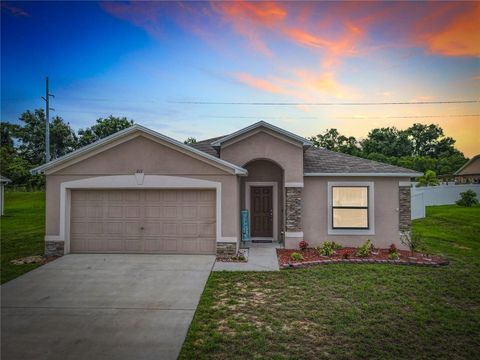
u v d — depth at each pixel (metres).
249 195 13.55
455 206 28.50
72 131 45.28
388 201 12.21
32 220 20.11
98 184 11.03
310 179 12.34
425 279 8.51
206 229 11.10
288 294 7.52
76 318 6.42
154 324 6.13
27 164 36.47
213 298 7.31
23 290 7.94
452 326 5.92
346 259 10.34
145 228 11.17
